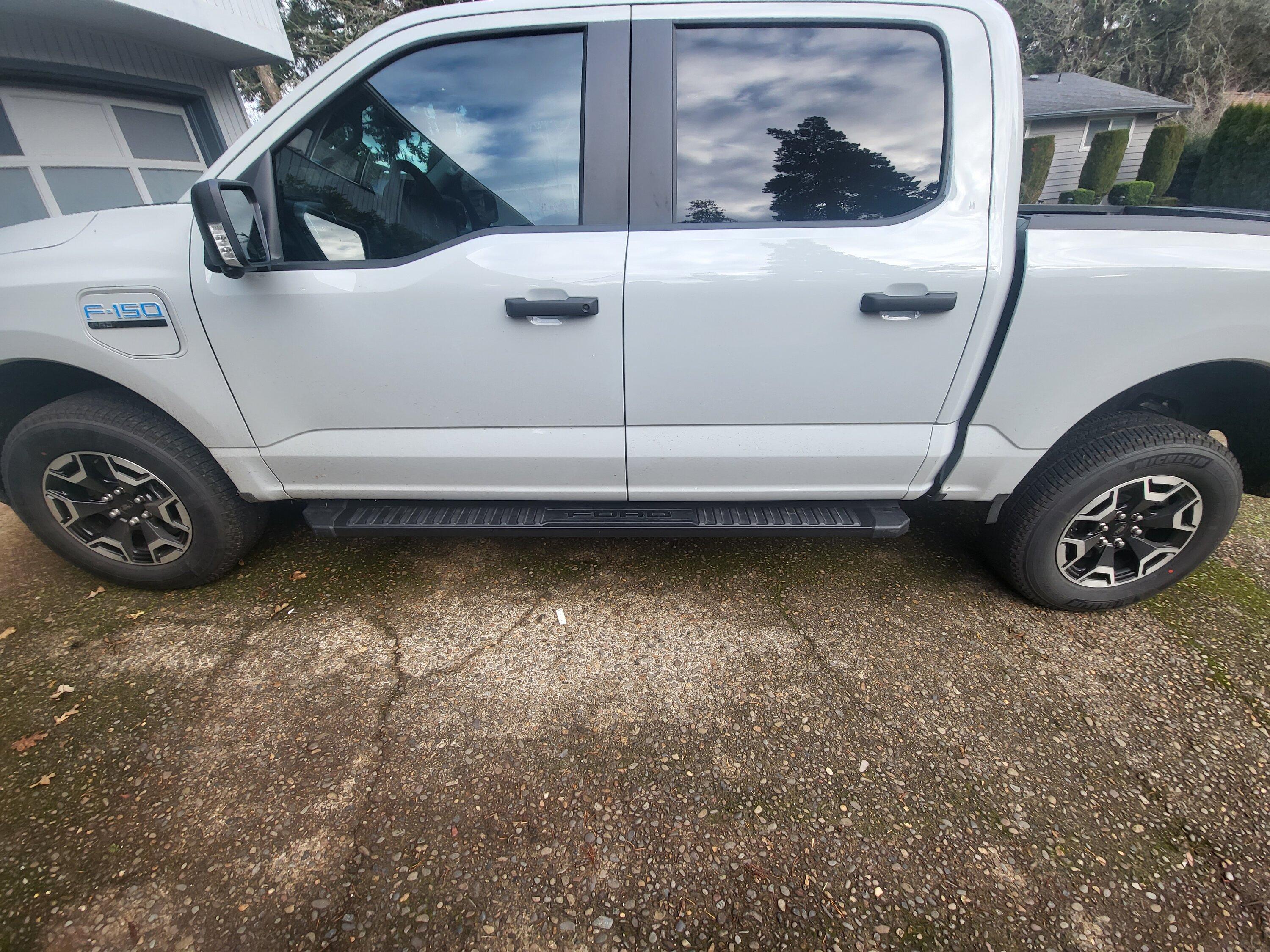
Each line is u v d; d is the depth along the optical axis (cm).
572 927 134
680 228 174
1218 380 211
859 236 169
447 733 181
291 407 194
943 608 230
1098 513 206
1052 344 175
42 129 509
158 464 208
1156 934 131
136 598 237
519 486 209
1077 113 1634
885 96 170
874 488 206
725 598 238
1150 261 166
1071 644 212
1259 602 231
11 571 254
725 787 164
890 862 146
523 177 178
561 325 177
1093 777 166
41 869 144
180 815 157
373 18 1495
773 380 183
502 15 171
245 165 174
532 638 218
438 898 139
